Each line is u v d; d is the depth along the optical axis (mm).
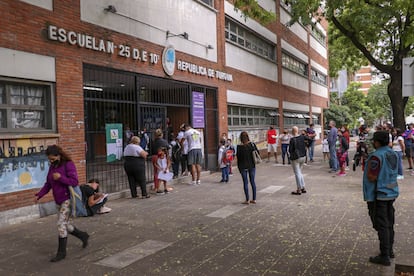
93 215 7582
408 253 5164
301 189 9828
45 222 7254
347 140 13648
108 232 6418
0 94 7246
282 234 6164
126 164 9461
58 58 8188
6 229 6746
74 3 8602
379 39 21250
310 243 5668
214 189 10773
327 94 37781
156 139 10211
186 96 13312
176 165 12359
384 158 4855
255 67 19391
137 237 6102
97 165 9766
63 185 5160
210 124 15250
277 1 22703
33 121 7871
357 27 19031
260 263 4879
